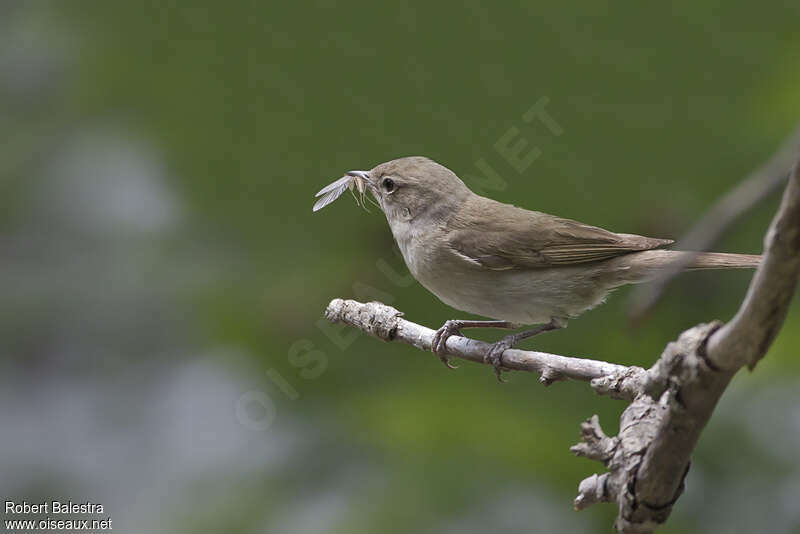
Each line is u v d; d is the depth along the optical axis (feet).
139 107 40.27
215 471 34.47
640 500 17.94
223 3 37.14
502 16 35.01
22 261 41.57
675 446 16.83
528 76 34.86
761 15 34.04
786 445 32.01
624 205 34.96
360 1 35.47
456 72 35.63
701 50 34.14
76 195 41.50
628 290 34.63
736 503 31.89
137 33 39.70
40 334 41.06
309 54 36.17
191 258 38.29
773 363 31.81
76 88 42.70
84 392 39.63
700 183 34.19
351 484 31.89
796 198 12.13
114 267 40.19
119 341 40.04
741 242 31.99
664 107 34.60
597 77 34.45
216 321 35.99
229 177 37.09
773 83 33.55
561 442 31.09
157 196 40.32
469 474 30.99
